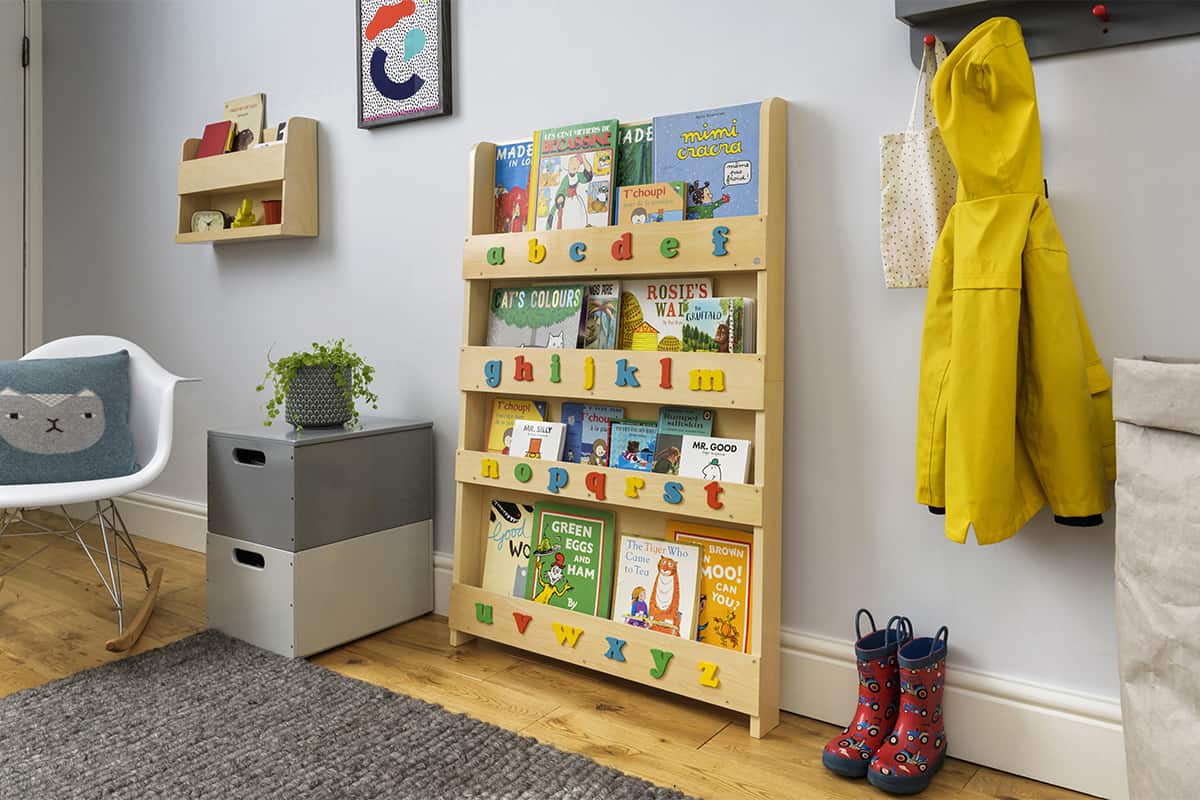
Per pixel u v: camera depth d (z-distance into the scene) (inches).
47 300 141.8
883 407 70.8
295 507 83.5
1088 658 63.8
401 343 101.6
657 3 80.9
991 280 58.9
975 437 59.3
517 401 88.5
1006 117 60.9
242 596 88.7
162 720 71.5
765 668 71.7
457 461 88.5
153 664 82.7
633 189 77.4
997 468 58.9
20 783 61.7
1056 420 58.7
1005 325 58.6
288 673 81.0
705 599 76.2
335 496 87.5
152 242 127.0
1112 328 62.1
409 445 95.3
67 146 137.2
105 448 95.1
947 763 67.8
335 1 104.7
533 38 89.4
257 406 116.3
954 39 65.1
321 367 91.4
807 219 73.4
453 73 95.6
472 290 87.7
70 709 73.0
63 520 138.3
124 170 129.7
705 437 75.6
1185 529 44.1
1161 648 45.4
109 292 133.3
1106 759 62.4
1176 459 44.9
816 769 66.1
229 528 89.4
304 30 108.0
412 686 79.7
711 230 72.5
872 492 71.8
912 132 65.1
